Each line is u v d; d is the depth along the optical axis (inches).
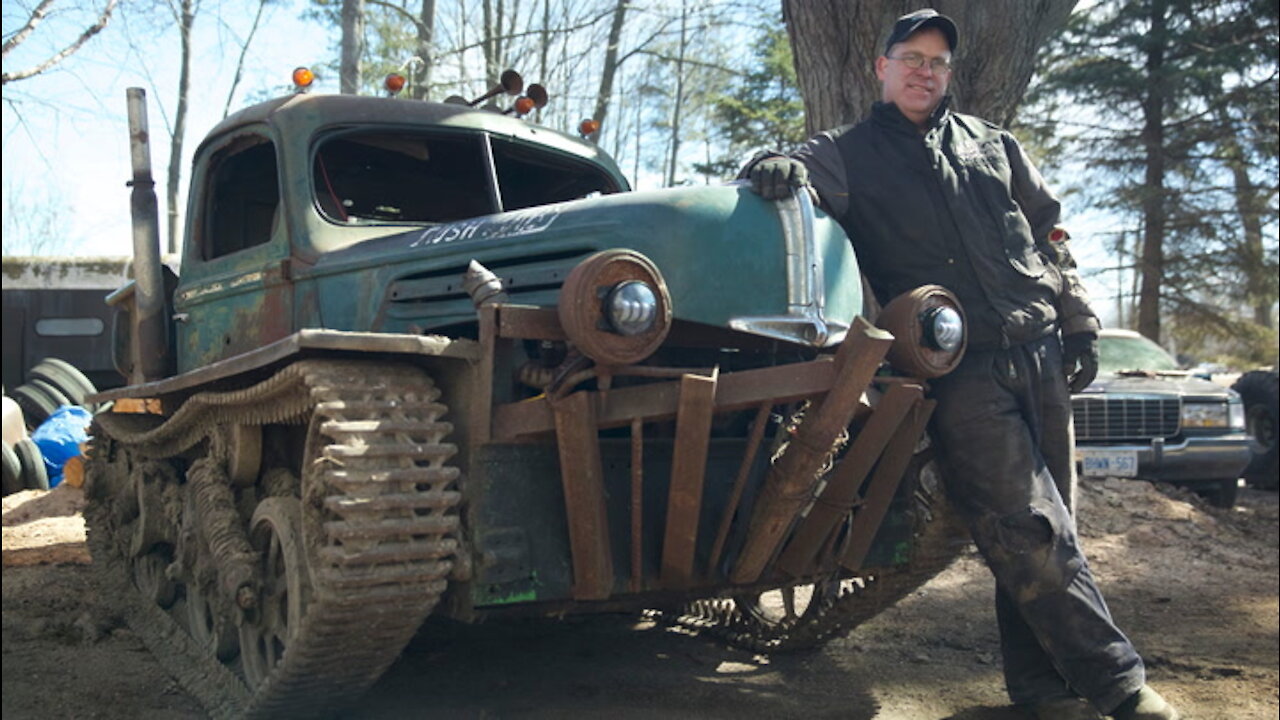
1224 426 341.4
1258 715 150.3
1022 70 233.8
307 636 115.6
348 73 422.9
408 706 146.4
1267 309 1015.6
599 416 117.5
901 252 140.1
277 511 135.8
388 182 175.3
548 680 161.8
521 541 122.4
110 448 228.2
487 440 119.3
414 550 112.4
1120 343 409.1
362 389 117.3
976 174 140.3
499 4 658.2
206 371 140.3
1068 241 147.8
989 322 136.7
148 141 200.4
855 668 172.9
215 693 148.3
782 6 250.5
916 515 158.4
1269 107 775.7
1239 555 275.6
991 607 217.0
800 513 138.4
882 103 142.5
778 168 127.0
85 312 481.7
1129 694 131.3
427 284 139.3
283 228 162.7
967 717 148.1
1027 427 139.6
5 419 343.9
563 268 127.1
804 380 118.4
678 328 128.3
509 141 182.9
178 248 693.3
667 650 182.1
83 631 190.9
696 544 135.7
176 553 172.4
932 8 225.9
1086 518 299.4
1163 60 829.8
